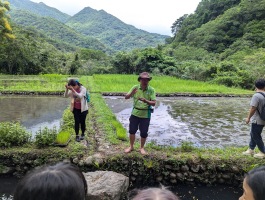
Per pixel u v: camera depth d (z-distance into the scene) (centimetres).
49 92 1989
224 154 677
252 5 6269
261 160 646
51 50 5338
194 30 7444
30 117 1262
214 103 1827
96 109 1268
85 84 2412
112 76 3303
